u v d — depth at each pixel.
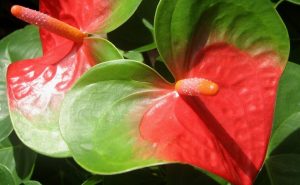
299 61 0.38
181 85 0.28
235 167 0.27
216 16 0.28
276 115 0.34
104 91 0.28
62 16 0.36
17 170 0.40
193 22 0.28
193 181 0.33
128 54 0.38
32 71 0.34
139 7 0.38
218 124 0.28
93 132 0.27
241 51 0.29
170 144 0.26
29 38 0.46
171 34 0.28
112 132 0.27
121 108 0.28
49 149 0.31
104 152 0.26
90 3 0.34
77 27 0.35
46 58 0.35
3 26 0.63
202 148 0.27
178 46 0.29
